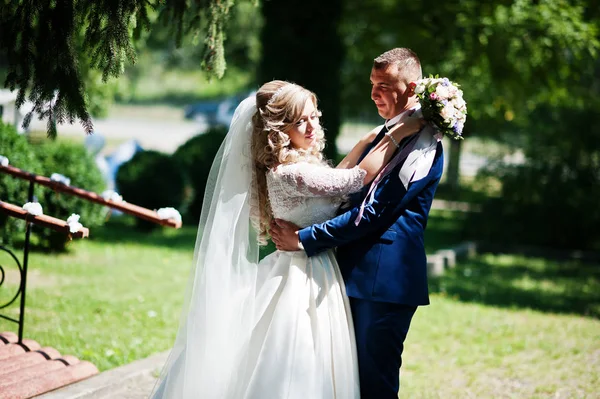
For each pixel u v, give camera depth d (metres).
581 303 8.09
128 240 9.73
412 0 12.71
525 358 5.66
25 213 3.85
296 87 3.32
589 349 6.00
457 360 5.46
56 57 3.47
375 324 3.26
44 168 8.15
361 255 3.29
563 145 12.29
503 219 12.04
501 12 11.80
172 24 4.59
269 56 11.65
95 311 6.12
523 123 13.37
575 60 12.39
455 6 11.91
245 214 3.34
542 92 12.85
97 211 8.58
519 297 8.14
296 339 3.12
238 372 3.17
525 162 12.56
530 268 10.32
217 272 3.26
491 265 10.31
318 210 3.31
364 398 3.27
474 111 13.27
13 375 3.99
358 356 3.29
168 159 11.12
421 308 7.17
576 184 12.03
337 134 11.81
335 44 11.62
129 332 5.61
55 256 8.15
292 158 3.27
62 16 3.47
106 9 3.59
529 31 11.65
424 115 3.24
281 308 3.18
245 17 23.53
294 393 3.05
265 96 3.30
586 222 11.70
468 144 20.30
